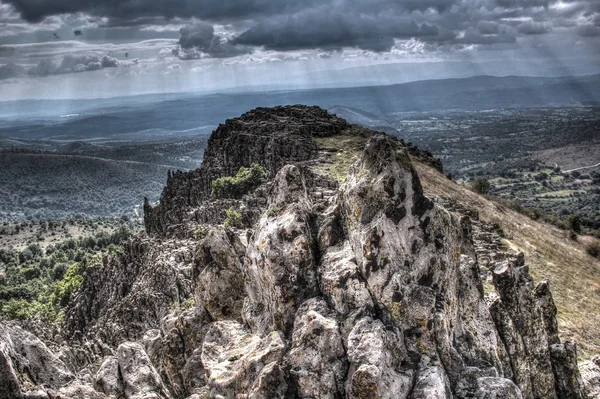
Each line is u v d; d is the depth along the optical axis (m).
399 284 24.14
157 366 33.84
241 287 32.78
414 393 21.72
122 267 107.50
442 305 24.89
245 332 29.50
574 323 69.44
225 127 146.88
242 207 87.62
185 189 133.88
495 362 26.64
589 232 139.50
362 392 20.89
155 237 113.44
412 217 25.84
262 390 22.59
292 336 24.97
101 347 51.28
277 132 124.06
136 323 65.19
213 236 33.72
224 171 126.50
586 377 35.19
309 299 26.31
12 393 19.72
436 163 137.50
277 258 27.09
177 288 67.50
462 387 23.58
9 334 22.92
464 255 29.73
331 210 29.55
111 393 25.72
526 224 114.31
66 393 21.92
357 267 25.42
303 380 22.70
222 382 25.00
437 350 23.97
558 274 88.06
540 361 30.84
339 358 23.27
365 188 26.23
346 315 24.69
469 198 115.19
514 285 31.64
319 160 104.31
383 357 21.95
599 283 89.94
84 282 125.00
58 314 124.44
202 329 32.31
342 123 139.75
